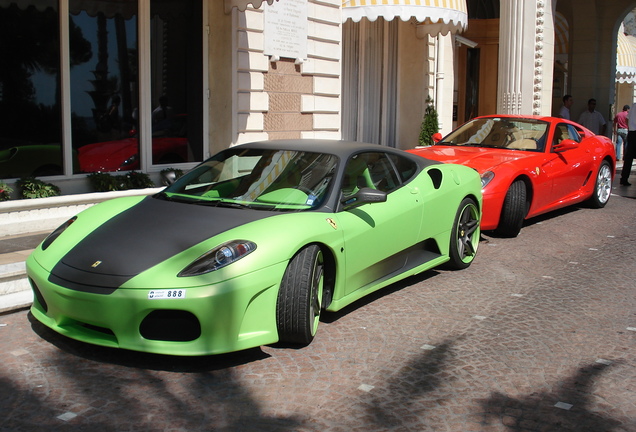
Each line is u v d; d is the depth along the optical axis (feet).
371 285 16.46
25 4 24.72
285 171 16.35
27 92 25.07
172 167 30.22
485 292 18.45
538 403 11.73
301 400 11.60
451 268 20.88
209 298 12.17
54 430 10.36
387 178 17.72
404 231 17.33
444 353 13.93
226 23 30.81
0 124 24.32
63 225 15.53
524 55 46.06
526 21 45.88
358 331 15.10
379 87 46.60
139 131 29.04
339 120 38.52
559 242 25.13
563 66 74.69
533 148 28.35
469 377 12.75
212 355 13.47
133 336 12.39
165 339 12.46
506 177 24.59
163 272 12.48
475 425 10.86
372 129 46.47
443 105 50.08
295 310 13.30
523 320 16.16
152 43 29.14
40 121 25.54
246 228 13.75
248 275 12.64
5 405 11.16
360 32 44.45
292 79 34.78
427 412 11.27
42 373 12.48
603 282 19.72
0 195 22.97
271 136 33.88
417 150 28.35
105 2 27.25
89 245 13.71
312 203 15.28
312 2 35.35
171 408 11.19
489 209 24.08
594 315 16.66
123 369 12.75
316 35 35.91
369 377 12.62
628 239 25.84
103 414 10.93
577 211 32.19
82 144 27.04
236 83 31.24
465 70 60.03
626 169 42.68
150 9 28.89
